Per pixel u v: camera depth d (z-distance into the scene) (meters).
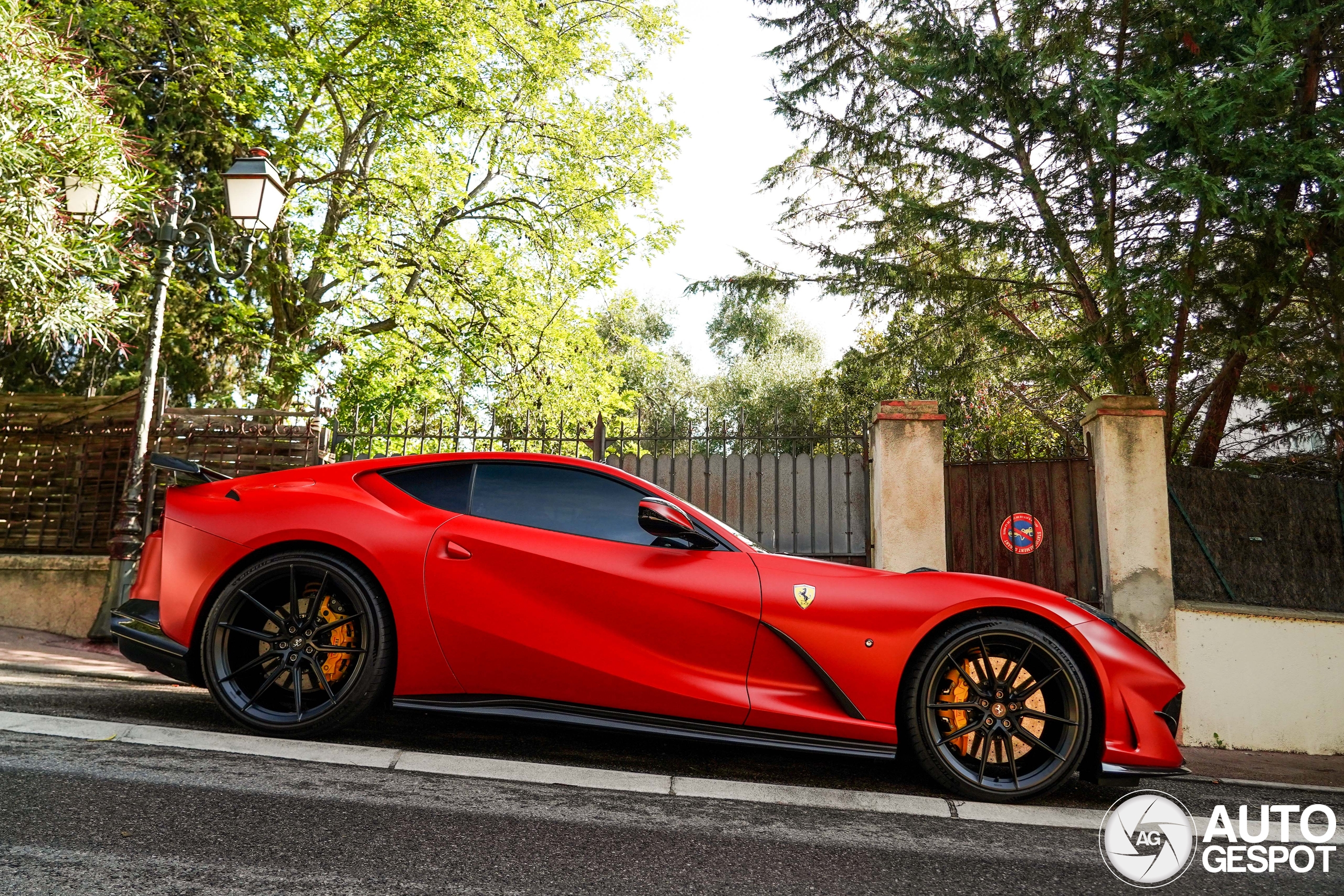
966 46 7.57
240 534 3.36
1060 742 3.20
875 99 10.04
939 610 3.21
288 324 13.55
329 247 12.58
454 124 13.79
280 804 2.55
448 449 7.14
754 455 7.11
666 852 2.38
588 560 3.27
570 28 14.77
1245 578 6.50
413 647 3.23
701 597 3.21
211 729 3.39
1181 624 5.94
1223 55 6.42
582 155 14.41
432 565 3.28
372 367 13.23
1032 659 3.32
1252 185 5.70
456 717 3.24
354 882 2.02
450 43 12.84
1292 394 7.61
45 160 6.57
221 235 12.37
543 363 13.50
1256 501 6.75
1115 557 6.07
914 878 2.33
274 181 6.62
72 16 9.98
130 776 2.73
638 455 7.17
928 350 9.73
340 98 13.52
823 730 3.14
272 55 12.62
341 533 3.31
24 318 7.47
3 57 6.60
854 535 6.94
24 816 2.32
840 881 2.26
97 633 6.14
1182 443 9.60
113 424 7.11
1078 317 9.27
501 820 2.55
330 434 7.05
